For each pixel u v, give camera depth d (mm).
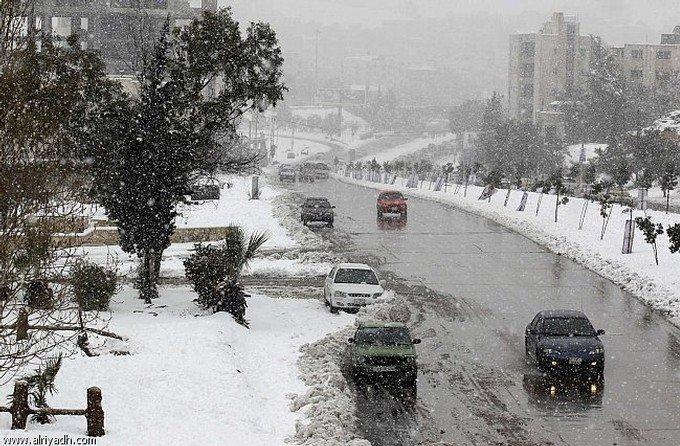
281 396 19891
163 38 30516
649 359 24422
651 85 156500
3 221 16328
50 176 19984
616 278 37000
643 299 33000
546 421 18984
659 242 43219
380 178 111438
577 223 52531
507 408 19938
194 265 27844
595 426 18625
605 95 134375
